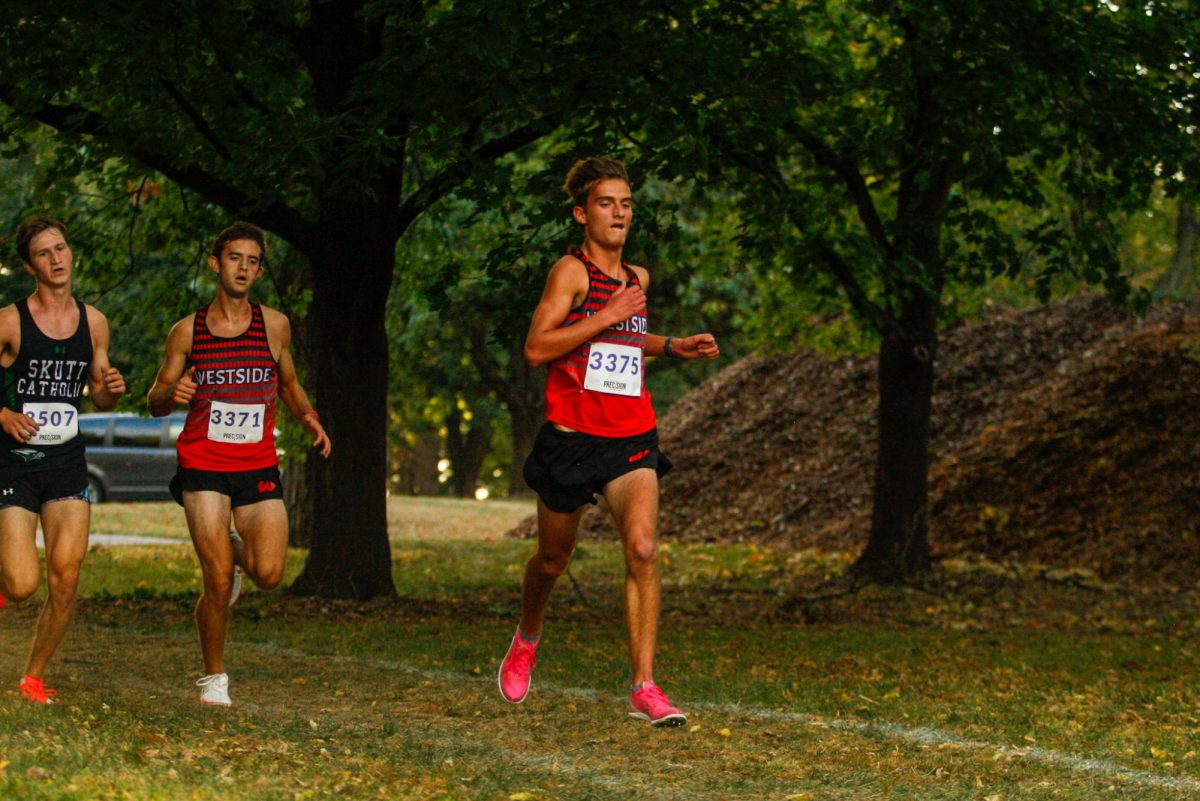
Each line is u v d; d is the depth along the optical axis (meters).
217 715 16.12
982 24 33.06
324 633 27.14
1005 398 60.72
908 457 42.38
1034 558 48.75
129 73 28.72
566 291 15.83
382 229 32.34
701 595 40.41
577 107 29.17
